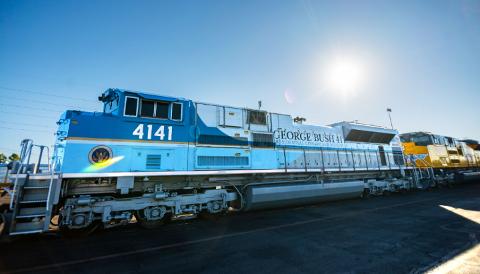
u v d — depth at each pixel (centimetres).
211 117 861
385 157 1459
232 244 563
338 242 566
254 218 860
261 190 898
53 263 453
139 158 699
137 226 759
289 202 977
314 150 1121
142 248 539
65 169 603
